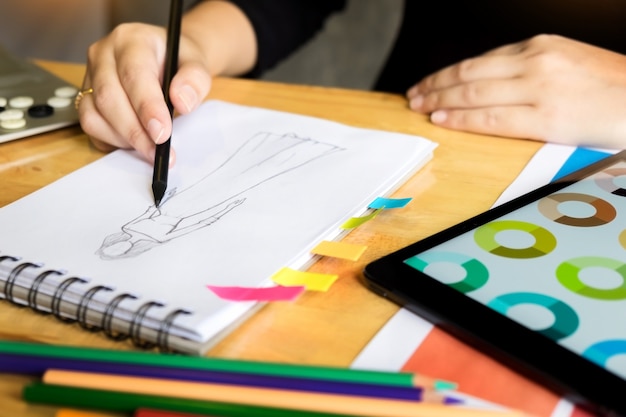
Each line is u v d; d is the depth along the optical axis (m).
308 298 0.46
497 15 1.05
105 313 0.42
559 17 1.01
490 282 0.45
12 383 0.40
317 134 0.67
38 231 0.51
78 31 1.56
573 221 0.52
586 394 0.36
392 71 1.15
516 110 0.69
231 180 0.59
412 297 0.44
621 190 0.56
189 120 0.70
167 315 0.41
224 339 0.42
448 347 0.42
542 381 0.38
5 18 1.40
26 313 0.46
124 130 0.62
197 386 0.36
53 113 0.72
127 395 0.36
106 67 0.67
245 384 0.36
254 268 0.46
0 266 0.47
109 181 0.59
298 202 0.55
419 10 1.12
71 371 0.38
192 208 0.54
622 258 0.47
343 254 0.48
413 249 0.49
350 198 0.55
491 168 0.63
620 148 0.66
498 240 0.50
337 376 0.36
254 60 0.98
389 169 0.60
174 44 0.69
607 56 0.72
